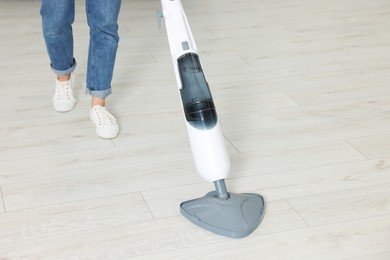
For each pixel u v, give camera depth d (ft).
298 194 6.64
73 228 6.11
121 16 12.19
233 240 5.92
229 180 6.86
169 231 6.06
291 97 8.86
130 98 8.82
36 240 5.93
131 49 10.57
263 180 6.88
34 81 9.40
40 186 6.79
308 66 9.91
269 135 7.82
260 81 9.37
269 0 13.23
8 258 5.69
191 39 6.15
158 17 6.36
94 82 7.77
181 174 7.02
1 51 10.51
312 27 11.62
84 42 10.82
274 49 10.59
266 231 6.05
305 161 7.25
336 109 8.52
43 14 7.68
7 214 6.31
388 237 5.98
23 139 7.76
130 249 5.82
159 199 6.57
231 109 8.50
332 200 6.54
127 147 7.58
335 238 5.96
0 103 8.68
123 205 6.47
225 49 10.59
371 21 11.92
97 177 6.97
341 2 13.05
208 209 6.12
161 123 8.15
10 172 7.05
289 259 5.68
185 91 5.96
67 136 7.83
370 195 6.63
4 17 12.17
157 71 9.74
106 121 7.75
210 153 5.96
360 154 7.41
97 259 5.69
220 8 12.72
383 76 9.56
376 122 8.18
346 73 9.65
